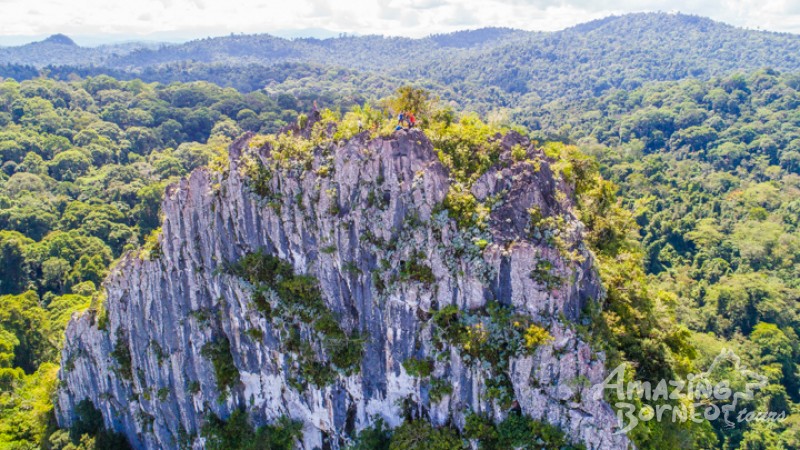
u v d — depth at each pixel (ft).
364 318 167.12
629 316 163.53
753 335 315.17
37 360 299.38
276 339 175.52
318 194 170.81
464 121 191.62
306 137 187.42
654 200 506.48
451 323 152.56
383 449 163.43
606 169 585.22
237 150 191.11
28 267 388.98
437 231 153.99
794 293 364.38
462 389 150.00
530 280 144.56
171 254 200.23
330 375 167.84
